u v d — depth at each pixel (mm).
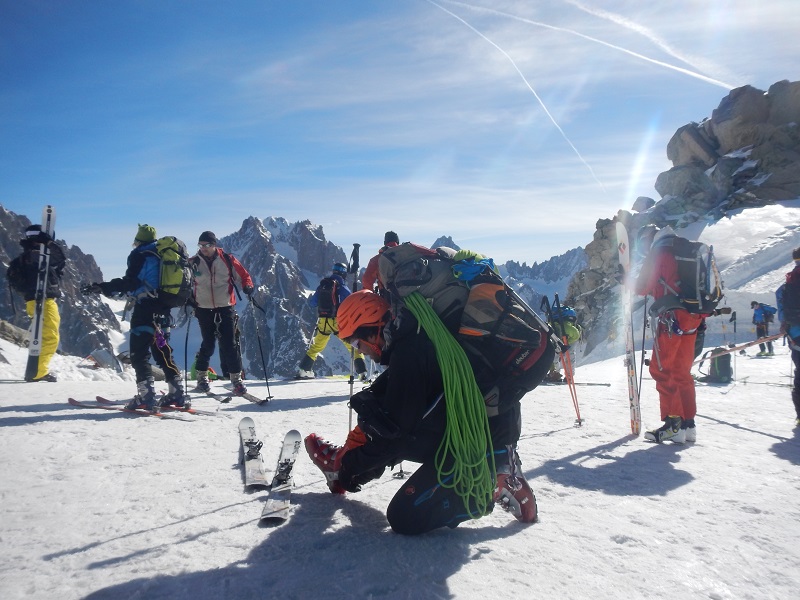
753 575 2398
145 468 3895
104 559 2467
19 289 9508
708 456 4527
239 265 7570
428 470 2828
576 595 2209
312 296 11180
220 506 3166
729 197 37344
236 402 7363
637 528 2934
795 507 3260
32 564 2408
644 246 5500
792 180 36500
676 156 42938
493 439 2955
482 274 2957
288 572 2367
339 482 3281
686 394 5012
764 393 8211
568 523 3006
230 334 7625
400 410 2770
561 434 5453
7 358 13641
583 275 36875
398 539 2750
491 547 2666
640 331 22766
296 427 5496
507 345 2881
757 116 39219
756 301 19406
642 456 4527
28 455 4125
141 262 6098
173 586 2230
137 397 6086
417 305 2822
